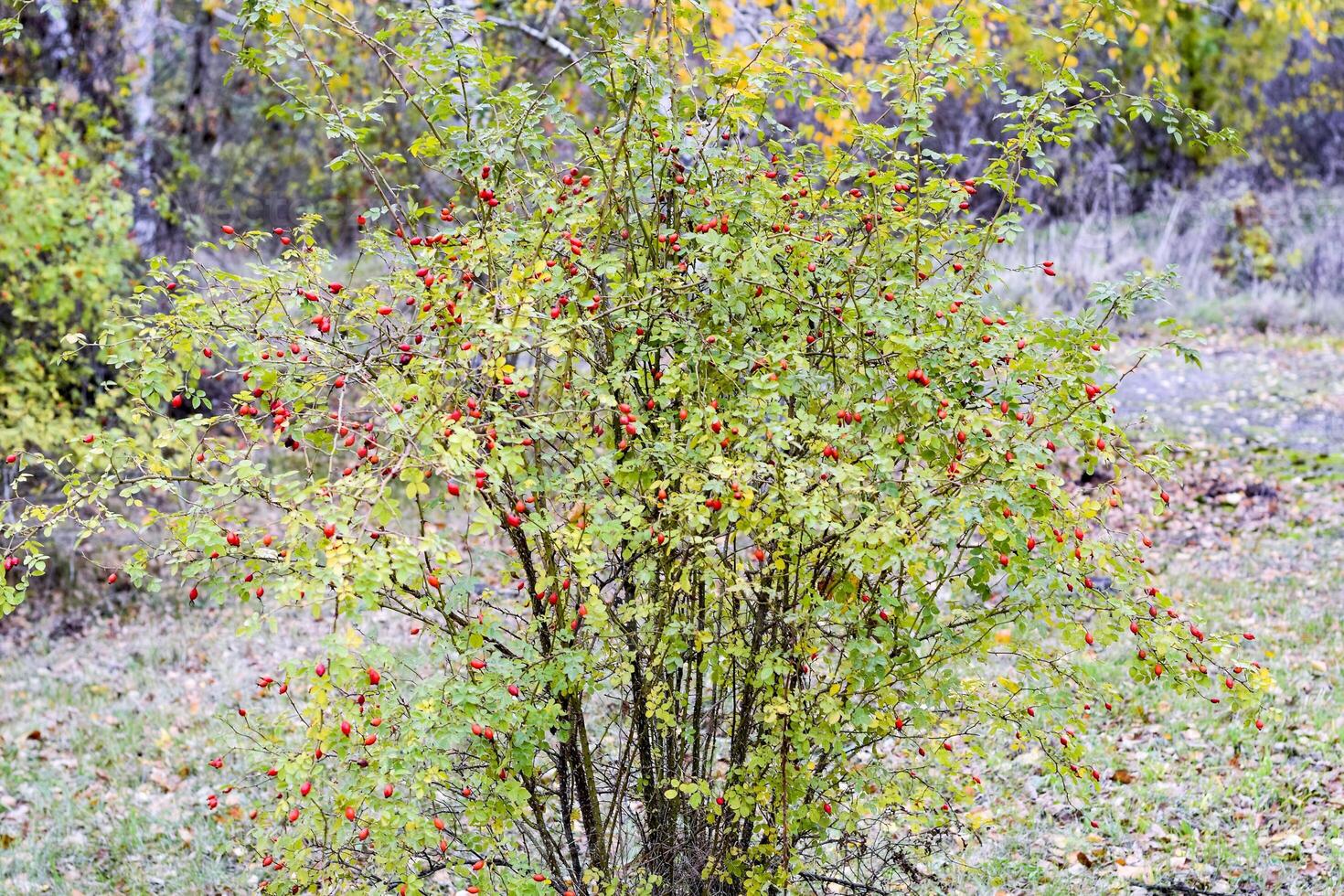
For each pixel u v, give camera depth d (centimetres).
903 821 354
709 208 339
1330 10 1602
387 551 248
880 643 334
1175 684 319
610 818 359
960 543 329
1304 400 1087
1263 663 604
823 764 353
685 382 322
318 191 1460
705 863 355
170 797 568
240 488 291
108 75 1039
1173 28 1516
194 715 656
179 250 1105
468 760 335
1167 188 1669
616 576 352
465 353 286
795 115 765
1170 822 488
